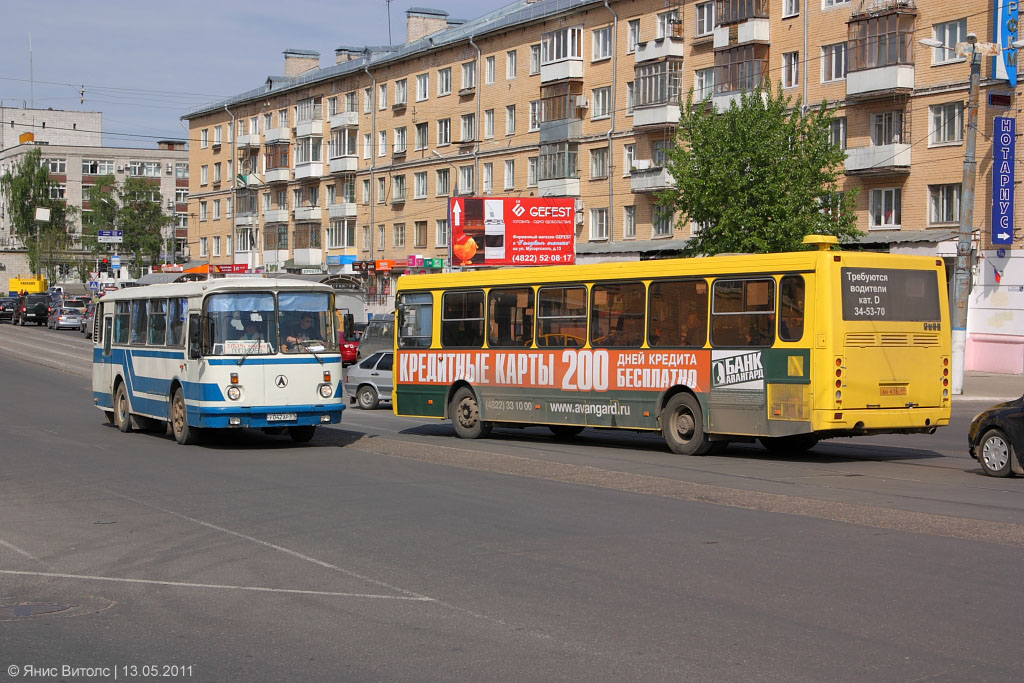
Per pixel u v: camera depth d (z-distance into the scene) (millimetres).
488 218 44344
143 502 12000
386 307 65688
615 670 5922
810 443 17594
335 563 8734
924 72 38125
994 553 8930
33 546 9539
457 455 16578
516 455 16906
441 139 62219
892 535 9750
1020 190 35781
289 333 18125
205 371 17672
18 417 23812
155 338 19844
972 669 5887
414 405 21141
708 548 9211
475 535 9859
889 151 38781
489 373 19703
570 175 53000
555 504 11648
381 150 67375
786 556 8859
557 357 18562
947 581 7945
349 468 15102
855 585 7836
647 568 8445
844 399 14953
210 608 7367
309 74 77438
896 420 15422
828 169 36812
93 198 105500
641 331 17328
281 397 17906
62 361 44156
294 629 6832
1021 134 35625
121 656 6289
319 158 73062
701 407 16422
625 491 12625
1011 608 7160
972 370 37438
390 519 10742
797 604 7301
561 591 7734
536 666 6012
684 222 36688
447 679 5816
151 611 7305
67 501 12117
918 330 15688
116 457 16641
